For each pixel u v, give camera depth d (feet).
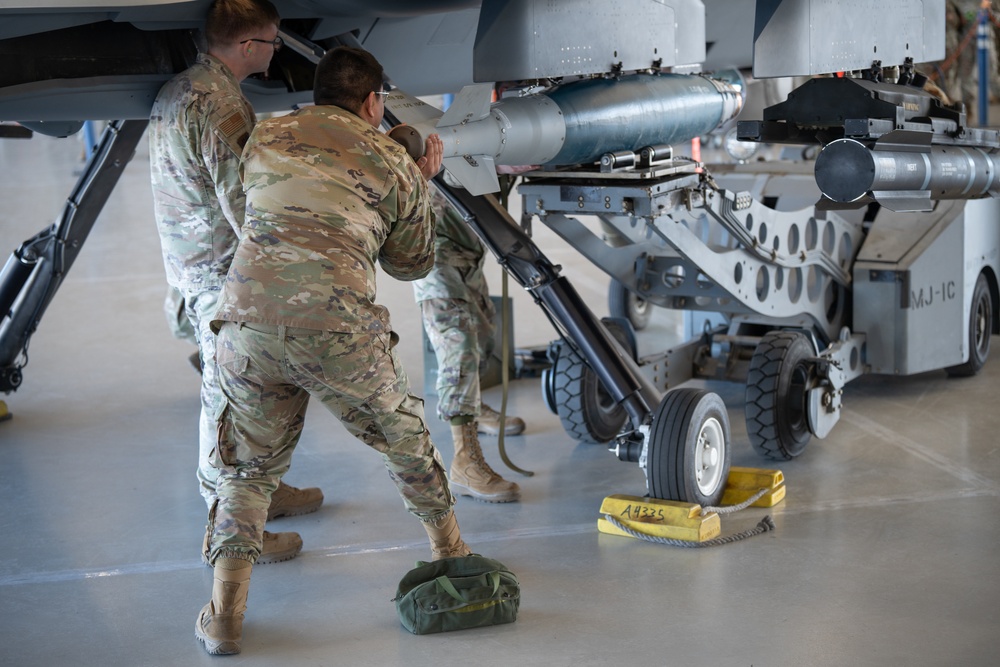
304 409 10.19
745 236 14.14
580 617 10.49
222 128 10.91
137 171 50.55
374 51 15.10
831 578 11.20
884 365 17.24
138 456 15.98
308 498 13.57
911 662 9.41
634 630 10.17
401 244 10.34
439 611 10.17
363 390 9.82
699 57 13.58
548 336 22.97
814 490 13.84
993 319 19.71
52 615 10.89
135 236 35.45
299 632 10.39
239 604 10.03
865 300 17.21
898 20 14.20
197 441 16.65
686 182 12.67
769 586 11.05
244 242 9.68
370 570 11.80
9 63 11.66
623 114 12.38
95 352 22.20
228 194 10.98
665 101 12.94
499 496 13.70
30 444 16.61
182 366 21.08
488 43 11.89
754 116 22.80
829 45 13.32
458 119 10.80
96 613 10.92
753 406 14.44
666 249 15.64
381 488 14.48
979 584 10.96
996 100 52.39
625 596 10.93
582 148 12.20
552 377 15.81
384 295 27.32
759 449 14.66
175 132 11.05
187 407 18.45
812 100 13.24
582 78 12.67
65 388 19.70
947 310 17.61
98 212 17.01
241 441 9.97
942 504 13.20
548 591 11.10
